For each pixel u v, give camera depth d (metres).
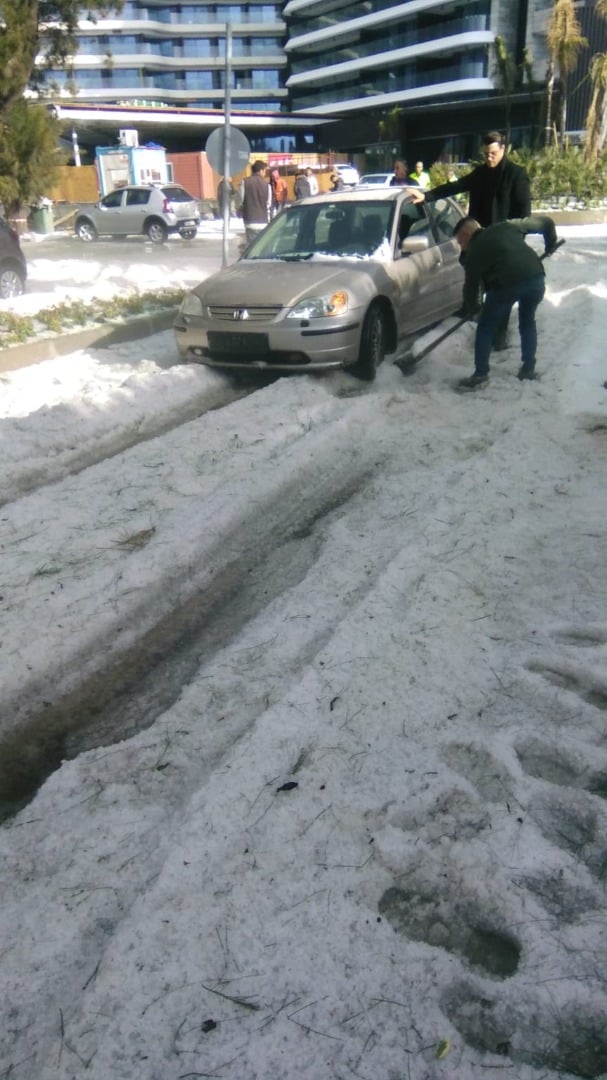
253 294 7.45
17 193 15.12
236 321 7.38
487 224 7.89
